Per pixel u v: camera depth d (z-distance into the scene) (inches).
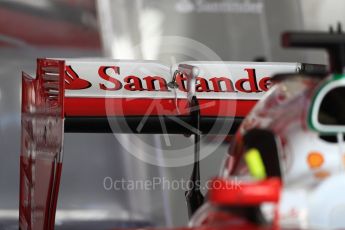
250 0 1499.8
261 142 371.2
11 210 1089.4
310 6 1496.1
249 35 1472.7
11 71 1411.2
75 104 558.3
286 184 349.4
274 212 337.4
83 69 563.2
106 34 1488.7
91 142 1230.3
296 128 362.0
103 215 1037.2
